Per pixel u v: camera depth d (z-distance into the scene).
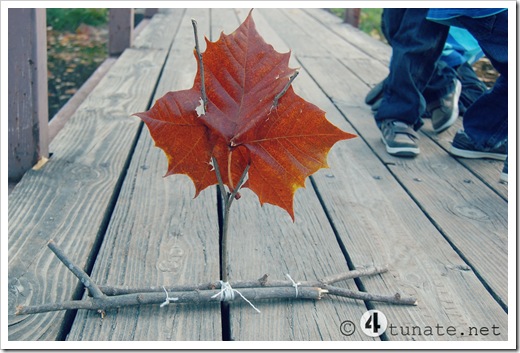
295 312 1.51
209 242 1.82
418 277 1.72
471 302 1.61
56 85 5.06
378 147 2.75
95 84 3.69
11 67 2.19
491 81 5.07
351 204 2.16
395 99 2.78
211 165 1.34
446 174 2.51
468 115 2.66
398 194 2.27
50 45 6.33
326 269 1.72
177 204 2.06
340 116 3.17
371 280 1.69
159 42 4.70
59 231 1.84
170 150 1.29
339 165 2.52
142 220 1.94
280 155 1.28
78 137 2.61
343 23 6.27
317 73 4.05
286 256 1.77
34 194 2.07
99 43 6.48
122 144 2.56
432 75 2.75
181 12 6.27
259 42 1.30
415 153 2.64
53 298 1.53
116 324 1.42
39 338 1.38
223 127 1.27
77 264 1.68
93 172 2.27
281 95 1.24
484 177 2.51
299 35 5.40
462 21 2.42
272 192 1.31
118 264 1.68
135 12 7.26
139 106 3.07
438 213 2.14
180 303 1.48
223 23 5.70
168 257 1.73
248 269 1.69
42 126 2.29
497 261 1.83
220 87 1.29
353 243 1.88
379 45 5.18
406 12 2.68
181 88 3.42
